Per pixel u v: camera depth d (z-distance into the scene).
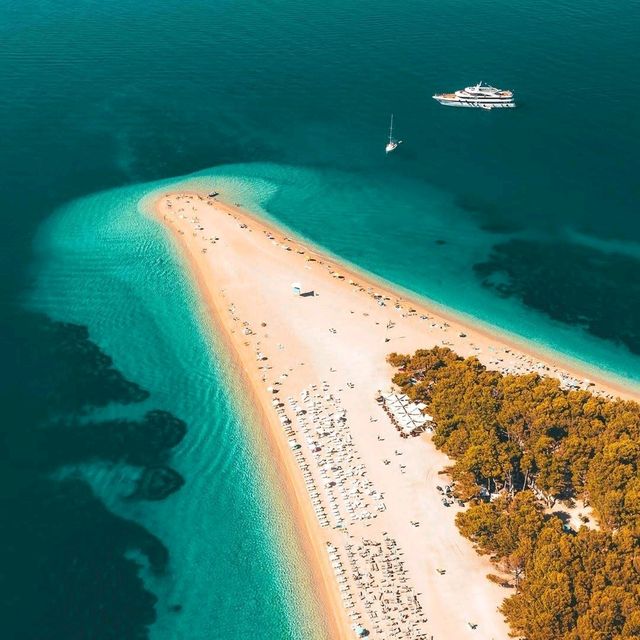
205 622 147.25
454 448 173.88
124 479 176.00
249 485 174.50
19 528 164.00
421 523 163.50
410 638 141.12
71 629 145.12
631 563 140.12
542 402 180.88
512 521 151.88
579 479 167.75
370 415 191.50
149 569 156.62
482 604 147.00
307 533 162.75
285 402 196.12
